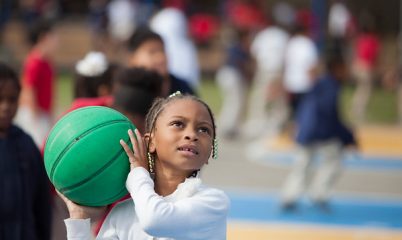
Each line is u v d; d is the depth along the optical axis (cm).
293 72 1986
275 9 3522
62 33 3616
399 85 2512
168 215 428
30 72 1179
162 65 765
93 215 463
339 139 1325
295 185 1359
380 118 2541
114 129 450
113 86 724
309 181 1362
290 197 1356
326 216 1340
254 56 2355
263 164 1803
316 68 1431
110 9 3102
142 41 764
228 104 2141
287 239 1184
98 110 462
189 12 3769
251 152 1941
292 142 2069
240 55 2100
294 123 2072
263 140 2106
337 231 1241
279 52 2103
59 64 3325
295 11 3481
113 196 450
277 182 1625
